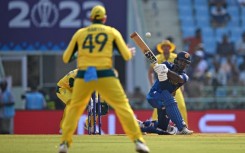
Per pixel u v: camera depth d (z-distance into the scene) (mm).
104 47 30578
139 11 86062
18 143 37562
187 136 42156
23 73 74000
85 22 73375
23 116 66125
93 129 46844
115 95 30391
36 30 73250
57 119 65438
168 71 43000
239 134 44906
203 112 65750
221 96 75375
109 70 30500
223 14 94000
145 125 45156
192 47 87500
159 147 35469
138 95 74625
